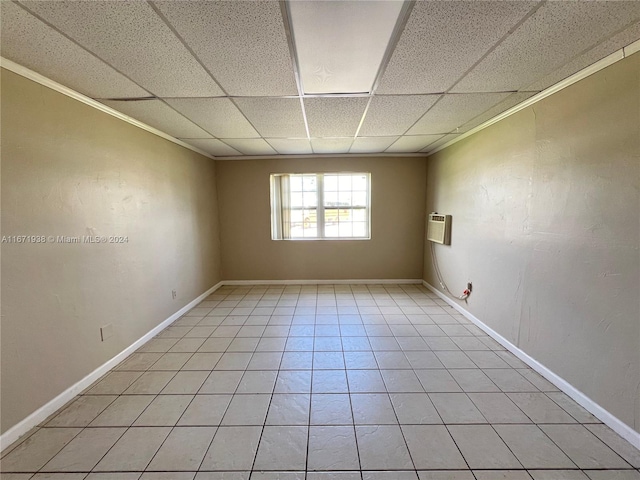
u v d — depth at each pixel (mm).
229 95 2227
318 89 2152
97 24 1353
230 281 5098
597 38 1515
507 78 1983
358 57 1712
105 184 2428
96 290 2324
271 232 5055
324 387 2217
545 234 2250
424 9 1288
